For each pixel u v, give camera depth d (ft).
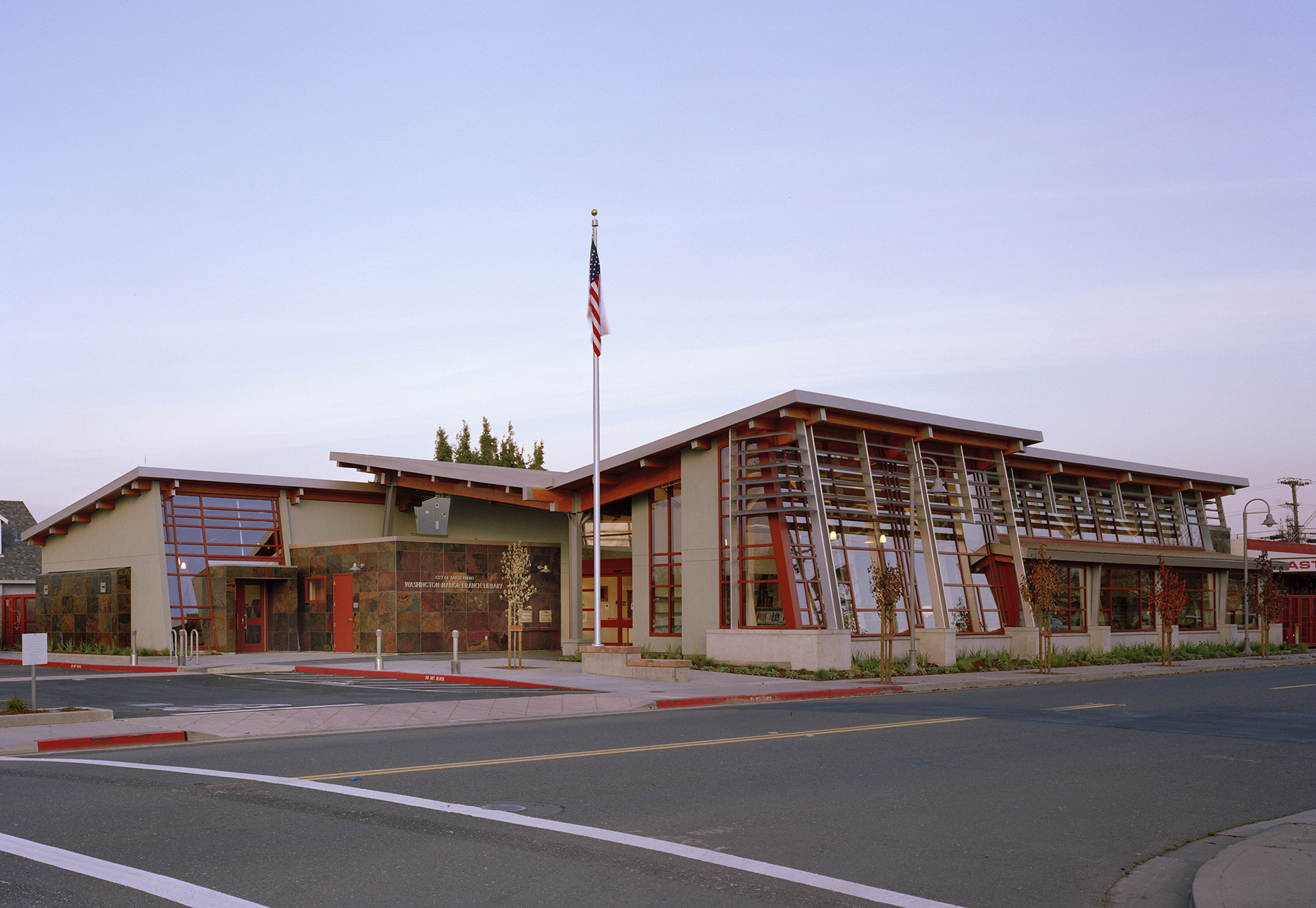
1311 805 33.53
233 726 50.80
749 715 58.18
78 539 138.31
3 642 147.64
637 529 105.91
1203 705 64.90
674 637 100.42
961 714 58.85
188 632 118.83
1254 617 142.82
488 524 135.54
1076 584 118.32
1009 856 26.12
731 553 93.15
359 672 91.15
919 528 102.27
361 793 32.40
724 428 94.02
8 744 44.27
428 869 23.66
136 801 31.12
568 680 77.41
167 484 124.57
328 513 137.39
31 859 24.41
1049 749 44.16
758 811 30.50
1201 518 143.84
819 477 91.30
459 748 42.75
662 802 31.48
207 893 21.76
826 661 84.74
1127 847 27.50
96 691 73.46
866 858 25.44
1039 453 119.03
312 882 22.66
